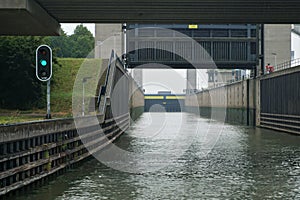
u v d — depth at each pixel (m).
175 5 27.98
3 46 47.69
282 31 59.38
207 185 17.39
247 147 32.38
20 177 16.03
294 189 16.69
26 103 47.69
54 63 54.81
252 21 32.72
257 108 58.69
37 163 17.41
